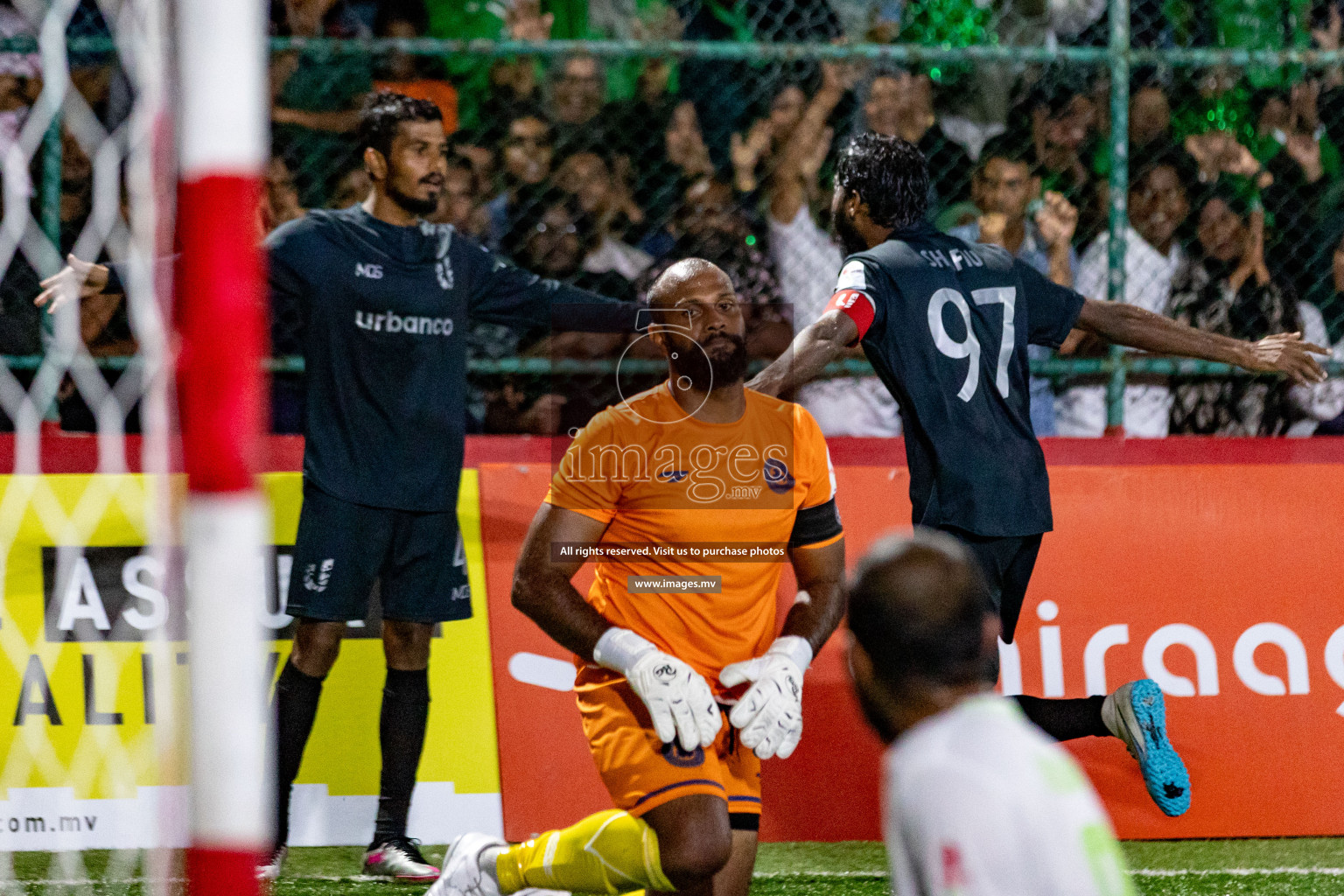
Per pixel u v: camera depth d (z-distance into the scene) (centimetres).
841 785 1384
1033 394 1670
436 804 1344
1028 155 1788
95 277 1253
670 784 938
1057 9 1830
